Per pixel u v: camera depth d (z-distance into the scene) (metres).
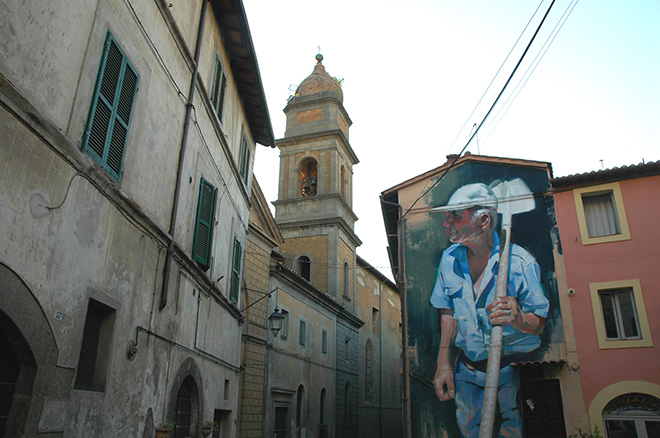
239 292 15.22
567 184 17.19
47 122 4.93
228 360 13.73
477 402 16.16
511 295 16.84
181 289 9.58
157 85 8.25
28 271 4.78
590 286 15.97
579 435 14.62
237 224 15.12
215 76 12.09
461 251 18.16
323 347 28.58
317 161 36.66
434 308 17.83
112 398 6.65
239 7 11.78
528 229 17.36
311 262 33.78
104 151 6.35
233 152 14.26
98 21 6.17
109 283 6.53
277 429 21.75
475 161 19.05
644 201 16.09
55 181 5.22
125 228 7.00
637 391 14.52
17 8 4.65
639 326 15.08
